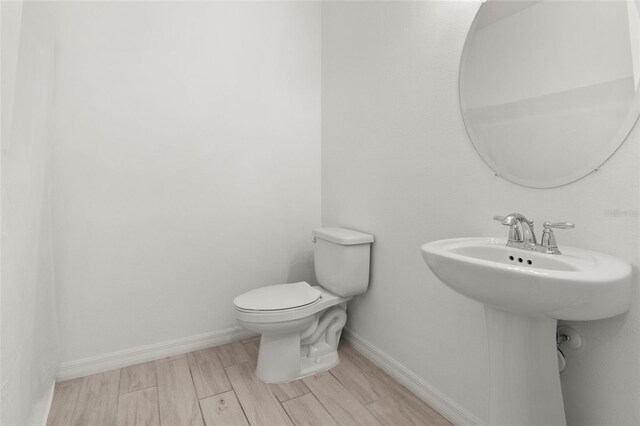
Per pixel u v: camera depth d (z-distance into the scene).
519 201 1.13
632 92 0.86
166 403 1.49
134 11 1.76
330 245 1.87
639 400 0.86
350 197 2.05
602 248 0.93
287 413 1.43
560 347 1.01
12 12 0.89
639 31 0.85
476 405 1.29
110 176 1.74
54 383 1.58
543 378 0.92
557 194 1.03
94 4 1.67
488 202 1.23
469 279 0.86
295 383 1.66
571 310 0.74
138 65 1.78
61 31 1.60
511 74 1.14
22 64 1.18
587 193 0.96
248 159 2.12
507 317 0.94
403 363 1.66
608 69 0.91
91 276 1.71
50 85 1.46
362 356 1.94
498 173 1.19
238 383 1.65
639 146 0.85
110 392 1.56
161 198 1.87
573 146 0.98
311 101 2.33
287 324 1.59
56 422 1.35
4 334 0.94
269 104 2.17
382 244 1.78
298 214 2.31
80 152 1.66
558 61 1.01
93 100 1.68
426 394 1.50
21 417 1.11
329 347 1.88
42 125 1.36
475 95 1.26
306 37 2.29
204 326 2.02
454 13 1.34
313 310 1.68
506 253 1.02
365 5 1.86
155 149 1.84
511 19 1.14
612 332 0.90
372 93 1.82
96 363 1.73
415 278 1.57
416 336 1.57
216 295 2.05
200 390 1.59
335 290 1.82
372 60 1.82
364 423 1.37
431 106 1.46
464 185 1.32
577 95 0.97
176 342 1.94
